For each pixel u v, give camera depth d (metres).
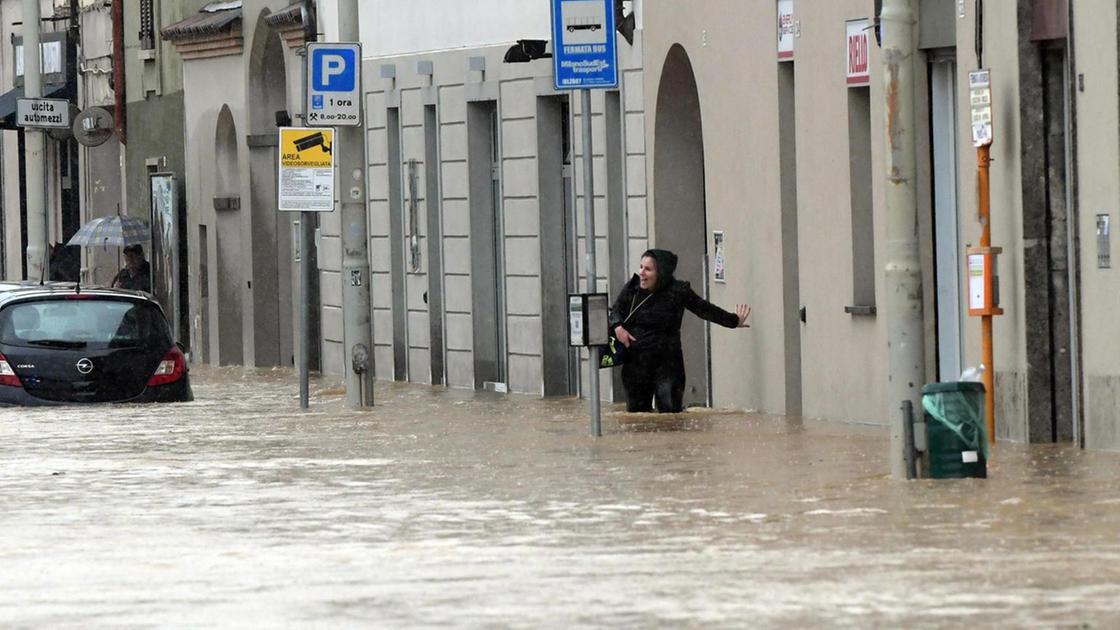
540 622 21.06
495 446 43.09
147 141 107.75
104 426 51.84
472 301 72.00
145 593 23.89
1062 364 39.72
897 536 26.58
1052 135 39.62
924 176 44.66
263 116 95.06
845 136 47.31
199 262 101.75
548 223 67.44
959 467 33.09
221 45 97.12
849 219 47.28
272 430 49.88
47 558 27.27
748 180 53.12
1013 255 40.06
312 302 91.50
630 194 61.19
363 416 55.25
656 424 48.56
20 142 130.38
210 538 29.03
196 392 71.25
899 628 20.16
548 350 67.19
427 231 75.31
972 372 34.41
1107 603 21.27
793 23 49.78
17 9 127.94
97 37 115.38
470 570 24.97
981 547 25.34
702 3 55.53
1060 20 38.94
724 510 30.06
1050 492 30.77
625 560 25.36
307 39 76.56
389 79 77.75
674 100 59.12
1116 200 37.06
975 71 41.16
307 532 29.39
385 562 25.95
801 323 50.38
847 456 37.81
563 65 45.03
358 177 59.41
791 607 21.52
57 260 120.00
